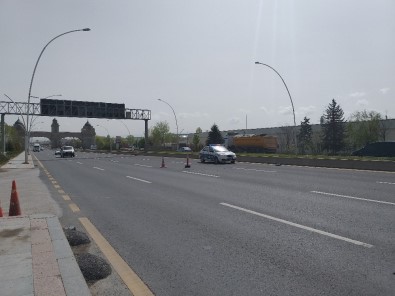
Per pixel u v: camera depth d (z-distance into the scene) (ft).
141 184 51.55
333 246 19.13
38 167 98.12
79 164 113.19
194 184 50.16
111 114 222.89
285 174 65.16
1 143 195.93
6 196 38.63
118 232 23.24
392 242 19.65
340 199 34.96
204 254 18.29
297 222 25.07
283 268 16.02
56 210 30.37
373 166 72.90
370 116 214.48
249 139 204.95
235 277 15.08
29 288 12.80
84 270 15.30
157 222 25.93
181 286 14.29
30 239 19.25
